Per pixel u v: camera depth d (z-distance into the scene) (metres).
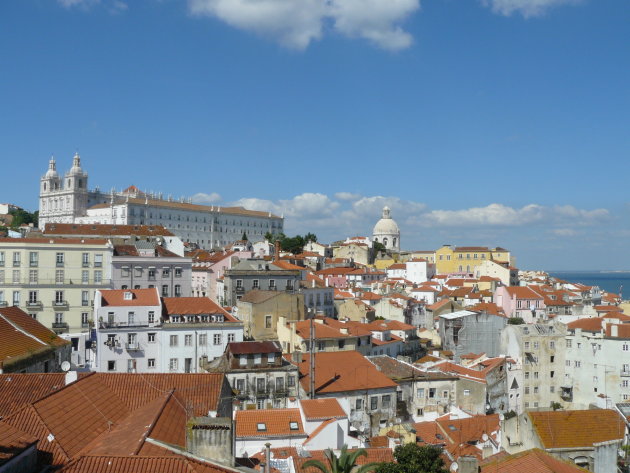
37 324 66.94
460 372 96.50
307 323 107.31
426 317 164.38
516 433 52.72
